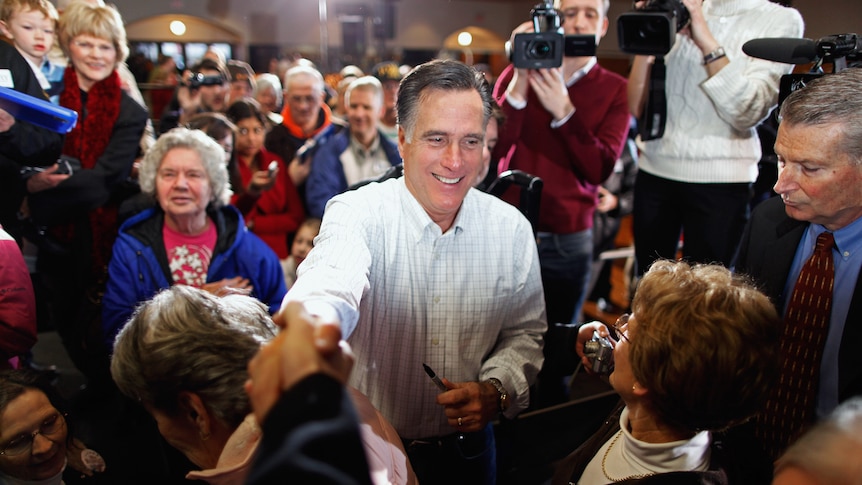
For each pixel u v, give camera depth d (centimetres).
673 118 207
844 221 118
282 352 54
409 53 481
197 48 404
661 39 186
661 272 93
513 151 238
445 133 118
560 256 243
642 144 221
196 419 89
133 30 381
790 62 151
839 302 121
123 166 233
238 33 416
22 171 209
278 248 298
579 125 222
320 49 448
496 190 176
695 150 203
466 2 480
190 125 257
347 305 100
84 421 213
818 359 124
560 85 214
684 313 85
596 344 126
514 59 207
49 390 131
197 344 86
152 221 202
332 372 53
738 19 196
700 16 188
